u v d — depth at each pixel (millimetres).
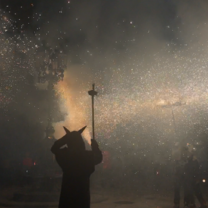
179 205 9883
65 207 4047
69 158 4188
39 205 9664
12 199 10742
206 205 9492
